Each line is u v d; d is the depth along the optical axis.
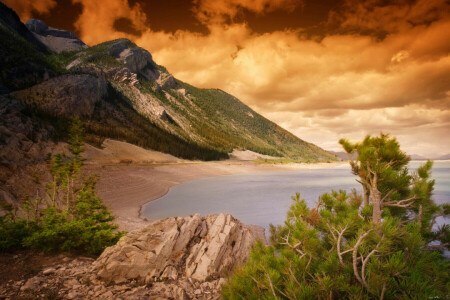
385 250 3.23
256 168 137.12
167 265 7.46
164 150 141.00
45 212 12.18
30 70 165.12
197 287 6.85
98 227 9.66
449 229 4.71
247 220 26.14
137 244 7.70
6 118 51.09
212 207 34.06
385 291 2.92
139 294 6.12
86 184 21.42
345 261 3.91
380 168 4.23
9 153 33.31
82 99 136.38
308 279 3.84
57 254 8.38
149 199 40.41
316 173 116.25
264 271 4.07
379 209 4.40
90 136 103.44
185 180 75.81
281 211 30.98
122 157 96.69
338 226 4.30
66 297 5.78
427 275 3.01
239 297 4.23
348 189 54.97
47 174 33.84
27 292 5.81
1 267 6.98
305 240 3.94
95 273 6.90
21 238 8.87
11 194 24.09
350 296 3.13
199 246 8.48
